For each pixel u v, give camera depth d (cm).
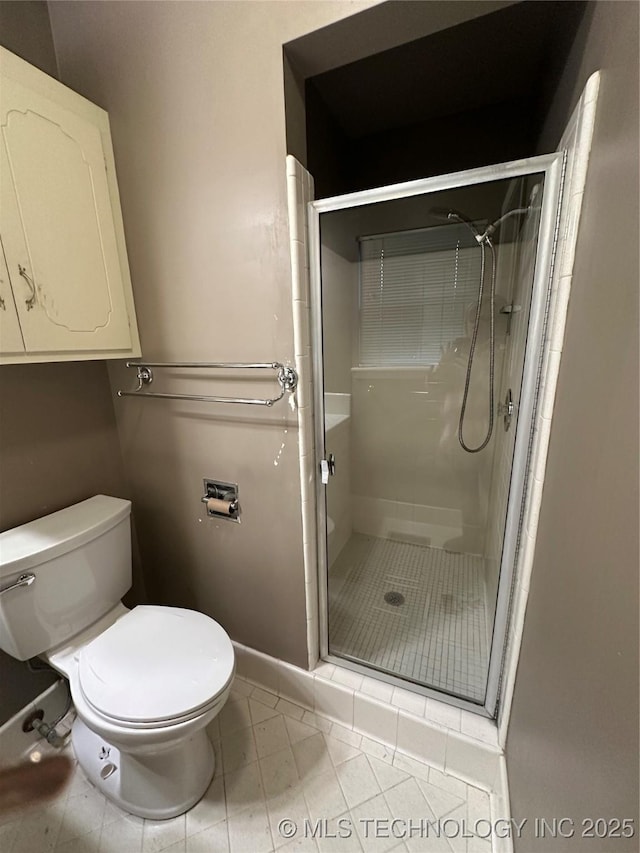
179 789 104
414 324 188
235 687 144
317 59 93
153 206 115
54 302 100
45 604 106
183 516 144
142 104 108
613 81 58
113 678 95
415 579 188
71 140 101
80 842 100
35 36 111
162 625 112
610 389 53
